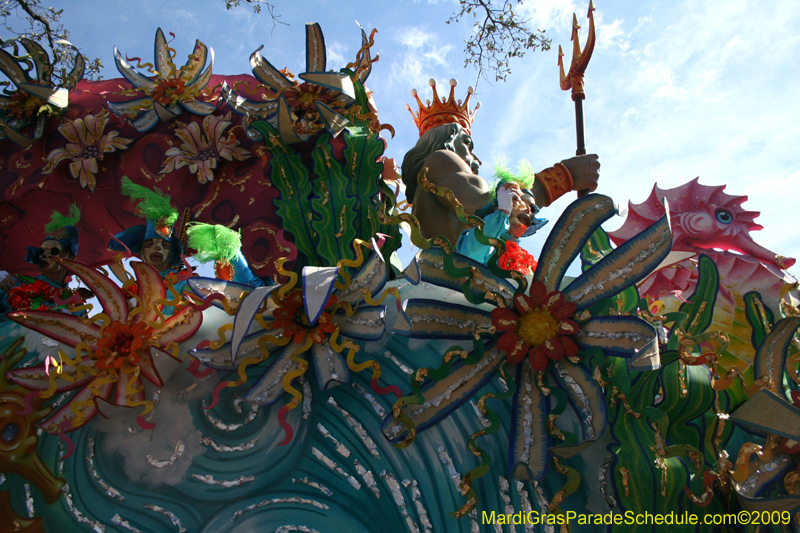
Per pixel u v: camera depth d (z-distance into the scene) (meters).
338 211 3.44
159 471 2.80
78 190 4.31
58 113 4.51
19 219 4.39
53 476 2.81
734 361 3.57
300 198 3.52
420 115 4.82
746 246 4.07
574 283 2.93
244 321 2.62
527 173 3.88
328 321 3.03
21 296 3.65
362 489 2.75
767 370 3.02
